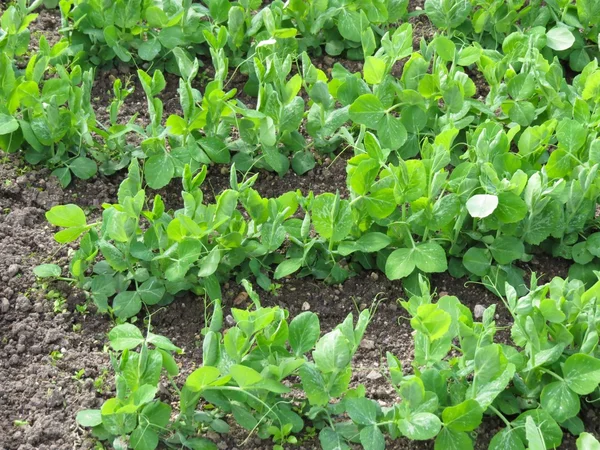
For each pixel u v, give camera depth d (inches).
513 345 69.7
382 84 78.6
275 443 63.6
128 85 83.0
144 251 68.9
